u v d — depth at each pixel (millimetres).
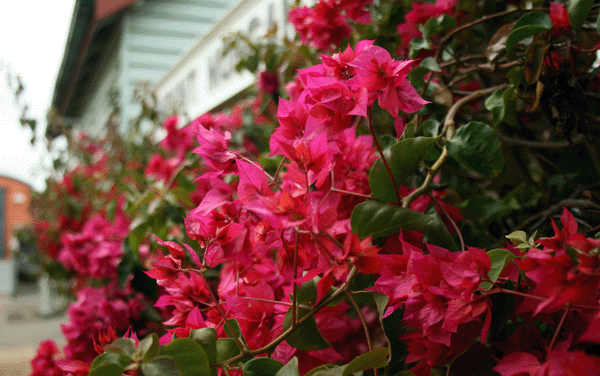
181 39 4867
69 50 5191
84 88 7168
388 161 456
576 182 803
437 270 382
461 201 877
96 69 6289
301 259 413
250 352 381
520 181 923
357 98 405
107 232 1376
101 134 4406
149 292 878
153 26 4773
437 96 716
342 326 444
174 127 1515
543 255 325
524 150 999
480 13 816
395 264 420
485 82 891
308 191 400
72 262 1543
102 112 6160
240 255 409
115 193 2074
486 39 859
